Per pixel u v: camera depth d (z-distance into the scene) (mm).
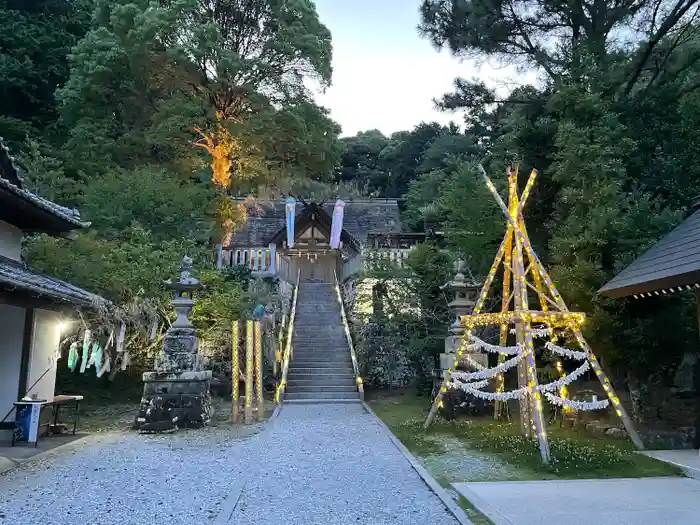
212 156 22531
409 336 14547
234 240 25125
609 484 5988
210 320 14133
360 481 6137
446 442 8477
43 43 23922
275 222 27062
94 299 9539
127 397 13789
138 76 20891
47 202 9391
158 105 21375
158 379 9938
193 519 4785
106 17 22312
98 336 10258
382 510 5059
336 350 16188
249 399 10469
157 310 12617
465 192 14125
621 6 13992
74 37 24922
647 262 7816
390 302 14930
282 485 5957
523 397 8656
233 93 22266
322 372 15031
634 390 9258
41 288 7570
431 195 27266
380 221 27766
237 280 18281
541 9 15281
